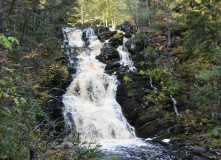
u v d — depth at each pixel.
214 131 10.19
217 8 15.66
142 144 10.23
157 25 20.72
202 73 12.70
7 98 3.02
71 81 13.52
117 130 12.02
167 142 10.58
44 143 4.37
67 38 19.52
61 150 4.52
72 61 16.23
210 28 14.49
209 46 14.95
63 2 4.82
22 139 3.65
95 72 15.83
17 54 4.37
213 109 11.95
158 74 15.49
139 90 13.95
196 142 9.83
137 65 17.25
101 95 14.26
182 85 14.80
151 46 18.70
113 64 16.77
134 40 19.41
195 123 11.50
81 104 12.94
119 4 25.80
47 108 11.05
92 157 4.15
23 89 3.83
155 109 12.77
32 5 4.39
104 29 23.00
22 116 3.81
